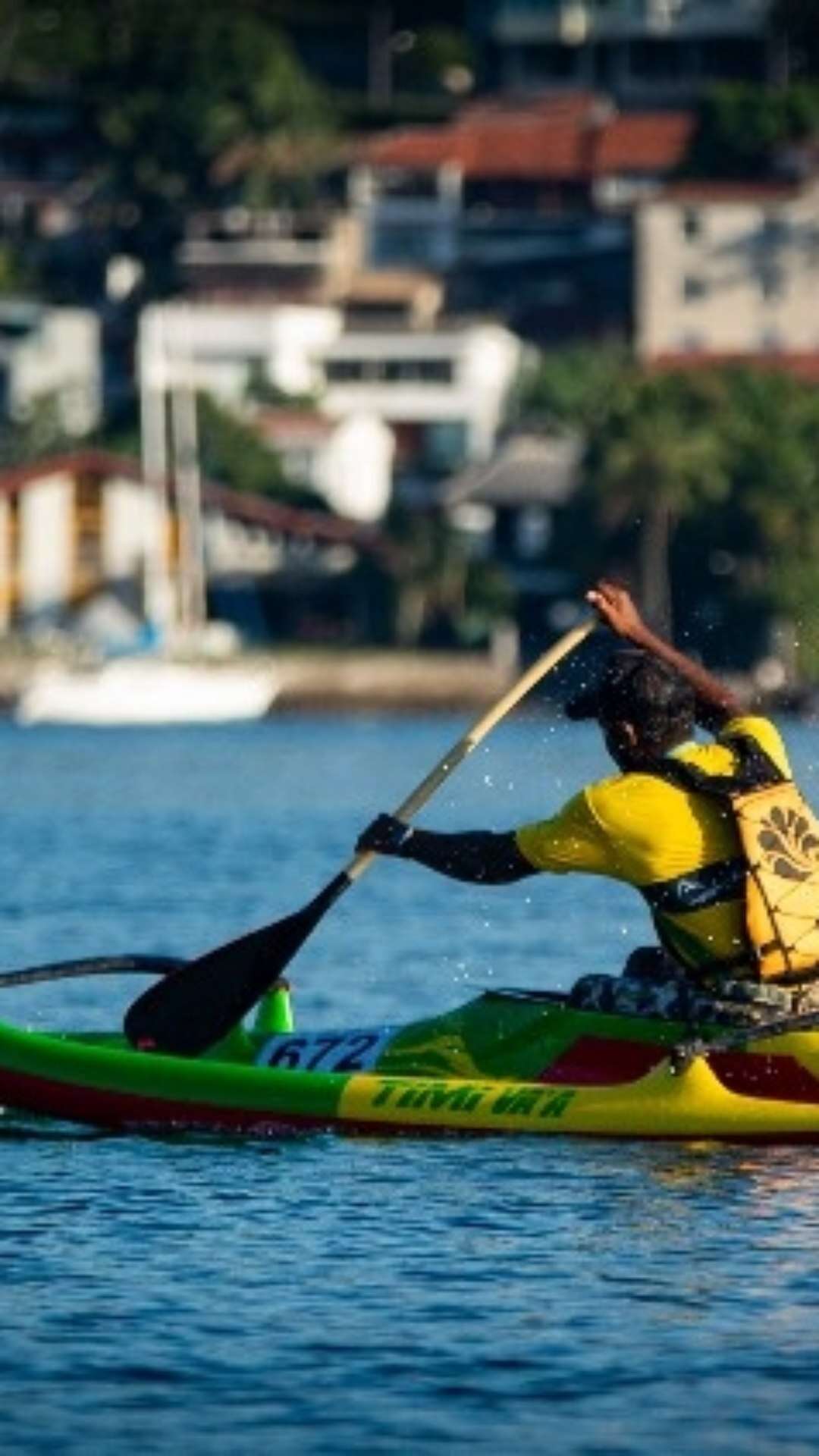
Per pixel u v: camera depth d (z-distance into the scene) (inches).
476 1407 1439.5
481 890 4343.0
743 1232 1761.8
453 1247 1740.9
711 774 1968.5
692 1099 1987.0
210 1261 1713.8
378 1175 1929.1
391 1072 2082.9
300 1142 2042.3
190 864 4849.9
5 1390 1464.1
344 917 3900.1
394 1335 1557.6
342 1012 2844.5
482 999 2097.7
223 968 2116.1
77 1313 1598.2
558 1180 1900.8
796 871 1971.0
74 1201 1872.5
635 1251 1723.7
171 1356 1519.4
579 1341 1544.0
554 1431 1406.3
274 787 7608.3
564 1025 2046.0
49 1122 2117.4
